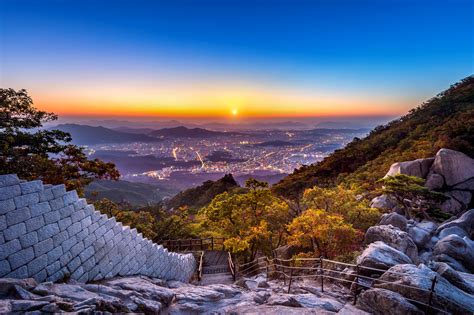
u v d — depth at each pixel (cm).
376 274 1005
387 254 1074
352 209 2092
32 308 509
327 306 849
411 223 2019
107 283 852
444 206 2864
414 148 4319
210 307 881
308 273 1429
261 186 2517
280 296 912
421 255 1536
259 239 2178
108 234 925
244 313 790
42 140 1725
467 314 731
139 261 1098
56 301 554
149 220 2889
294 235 1669
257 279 1355
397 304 740
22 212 648
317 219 1641
